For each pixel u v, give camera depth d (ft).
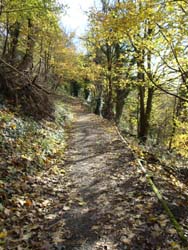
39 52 89.66
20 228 16.34
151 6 28.60
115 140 44.88
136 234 16.17
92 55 90.79
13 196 19.54
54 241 15.57
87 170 29.04
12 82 39.93
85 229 17.03
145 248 14.97
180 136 54.44
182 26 31.89
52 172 27.27
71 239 15.96
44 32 65.62
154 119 101.76
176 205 19.63
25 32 56.39
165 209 18.61
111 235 16.28
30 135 33.71
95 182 25.39
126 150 37.11
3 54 47.44
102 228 17.04
